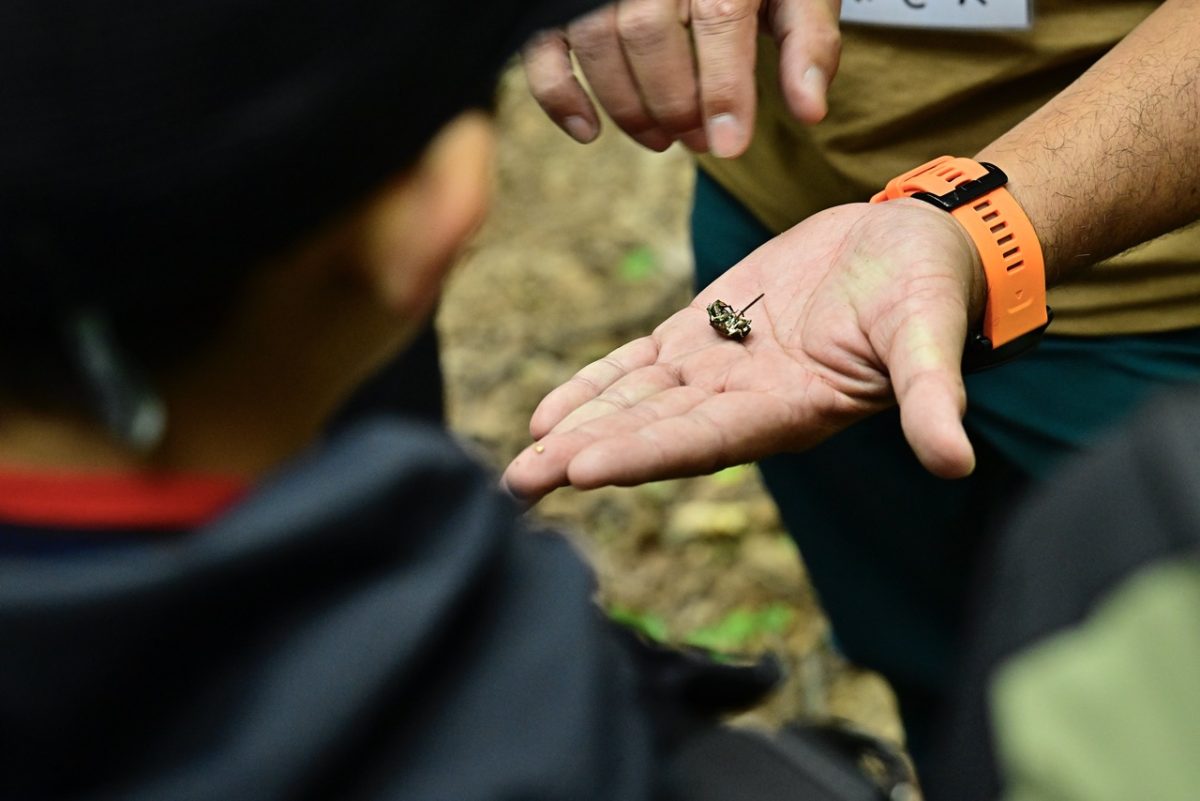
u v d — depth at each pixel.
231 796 0.36
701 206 1.37
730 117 1.09
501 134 2.60
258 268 0.39
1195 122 0.98
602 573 1.71
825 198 1.24
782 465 1.34
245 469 0.42
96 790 0.37
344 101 0.37
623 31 1.09
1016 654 0.34
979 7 1.07
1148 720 0.29
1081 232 1.00
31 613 0.35
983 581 0.39
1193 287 1.08
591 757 0.39
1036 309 0.98
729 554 1.73
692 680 0.54
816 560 1.39
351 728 0.37
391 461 0.38
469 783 0.38
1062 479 0.36
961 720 0.39
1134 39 1.02
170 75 0.35
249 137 0.36
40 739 0.36
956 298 0.89
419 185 0.42
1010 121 1.14
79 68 0.35
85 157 0.35
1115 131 0.99
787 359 0.95
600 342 2.09
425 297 0.44
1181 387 0.35
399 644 0.37
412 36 0.38
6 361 0.38
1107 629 0.31
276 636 0.38
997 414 1.18
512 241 2.32
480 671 0.40
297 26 0.36
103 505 0.39
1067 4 1.07
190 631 0.37
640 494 1.81
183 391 0.40
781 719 1.51
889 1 1.09
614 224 2.34
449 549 0.39
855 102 1.16
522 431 1.94
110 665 0.36
